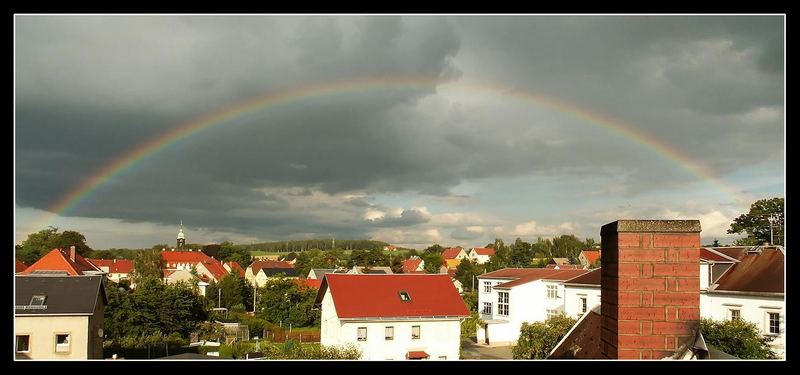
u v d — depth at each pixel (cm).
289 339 5378
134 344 4653
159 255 10062
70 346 3347
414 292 4134
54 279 3556
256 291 8512
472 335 5453
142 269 9362
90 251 12594
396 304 4009
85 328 3381
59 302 3391
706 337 2689
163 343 4747
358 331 3875
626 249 615
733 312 3253
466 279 11350
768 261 3284
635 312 610
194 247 18000
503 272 6138
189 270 11562
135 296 4966
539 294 5416
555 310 5038
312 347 3941
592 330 805
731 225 7312
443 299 4138
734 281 3322
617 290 619
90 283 3575
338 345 3647
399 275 4222
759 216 7100
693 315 610
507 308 5547
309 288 6869
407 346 3956
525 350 3011
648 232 617
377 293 4056
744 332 2683
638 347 605
